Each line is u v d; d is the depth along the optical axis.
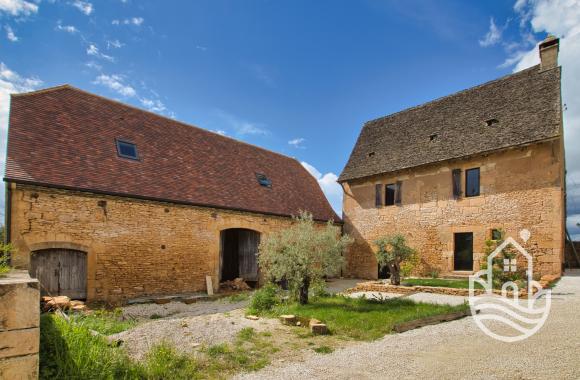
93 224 10.00
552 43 13.58
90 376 3.59
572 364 3.98
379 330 6.08
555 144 11.59
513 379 3.70
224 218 13.30
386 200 16.61
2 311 2.91
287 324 6.70
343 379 3.97
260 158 18.30
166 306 10.05
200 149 15.27
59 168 9.77
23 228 8.78
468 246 13.47
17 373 2.95
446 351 4.77
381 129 18.80
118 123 13.01
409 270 13.04
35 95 11.30
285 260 8.88
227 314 8.10
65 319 4.90
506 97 14.13
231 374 4.20
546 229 11.46
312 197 18.69
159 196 11.43
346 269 17.61
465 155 13.45
